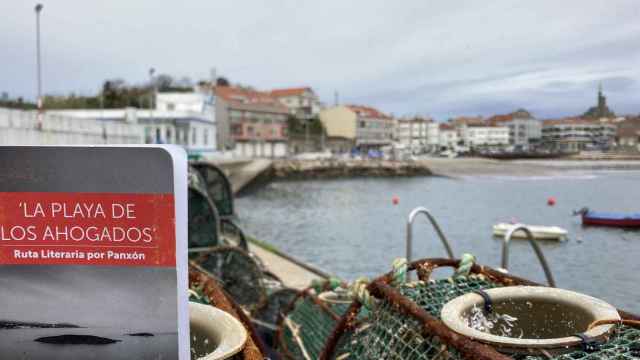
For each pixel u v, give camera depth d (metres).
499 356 2.56
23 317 2.04
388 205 43.59
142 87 89.25
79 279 2.00
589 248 16.67
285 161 80.88
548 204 35.09
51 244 2.00
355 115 124.50
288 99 122.12
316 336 5.96
